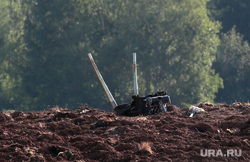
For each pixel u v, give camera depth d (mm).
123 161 21344
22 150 22875
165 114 32281
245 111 31188
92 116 30984
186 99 161000
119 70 164250
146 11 161125
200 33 163500
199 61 164000
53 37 165500
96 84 163625
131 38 161500
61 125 28297
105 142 24203
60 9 166500
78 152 22656
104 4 167875
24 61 173500
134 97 33844
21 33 179250
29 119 32094
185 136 25016
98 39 169125
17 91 171750
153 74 164250
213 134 25000
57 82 164750
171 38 162000
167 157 21453
